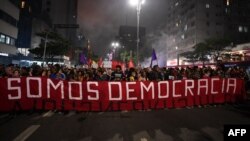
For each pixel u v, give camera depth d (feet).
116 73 37.37
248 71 65.57
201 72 43.68
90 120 25.50
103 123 24.27
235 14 251.80
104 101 30.50
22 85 28.63
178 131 21.63
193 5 252.01
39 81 29.04
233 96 36.52
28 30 209.05
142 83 31.60
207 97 34.96
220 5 248.73
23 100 28.63
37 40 222.07
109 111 30.40
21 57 163.73
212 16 246.27
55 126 22.77
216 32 245.24
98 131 21.42
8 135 19.79
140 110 31.27
